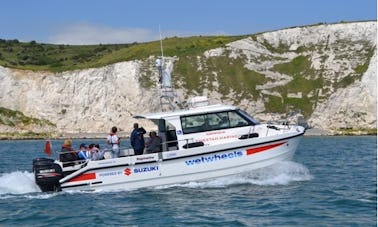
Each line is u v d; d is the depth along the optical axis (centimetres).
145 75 9112
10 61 14062
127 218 1543
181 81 9312
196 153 1986
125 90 8950
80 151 2062
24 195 1933
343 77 9325
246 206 1680
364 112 8650
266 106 9044
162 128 2086
